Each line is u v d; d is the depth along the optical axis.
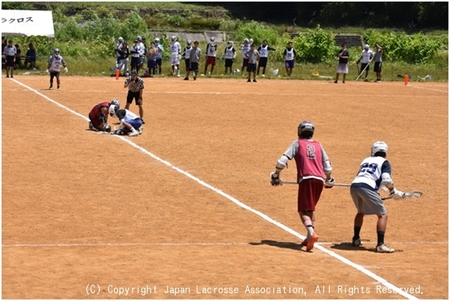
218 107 52.38
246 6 138.62
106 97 54.69
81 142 36.38
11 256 18.89
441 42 109.38
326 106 55.19
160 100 55.06
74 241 20.56
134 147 35.62
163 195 26.48
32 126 40.91
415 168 33.69
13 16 77.56
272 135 41.38
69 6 121.00
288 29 121.31
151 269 18.08
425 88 73.06
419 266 19.05
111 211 24.06
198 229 22.27
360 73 81.69
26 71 75.88
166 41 95.75
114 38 95.88
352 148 38.22
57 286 16.67
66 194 26.14
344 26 137.25
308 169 20.50
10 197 25.41
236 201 26.02
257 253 19.78
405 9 136.62
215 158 33.81
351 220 24.09
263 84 71.19
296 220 23.84
